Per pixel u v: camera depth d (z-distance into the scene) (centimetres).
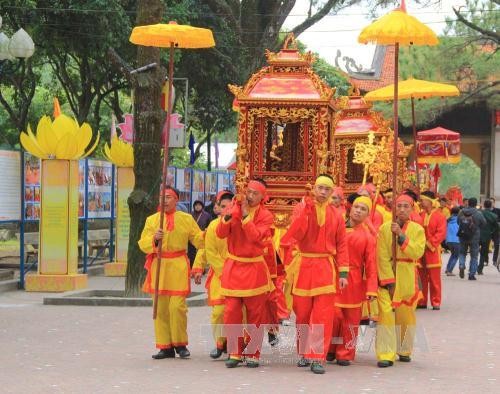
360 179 2508
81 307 1844
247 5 3766
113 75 3600
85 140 2128
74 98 3969
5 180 2103
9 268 2564
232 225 1195
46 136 2103
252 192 1198
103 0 2898
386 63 5216
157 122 1952
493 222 3092
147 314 1739
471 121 5362
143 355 1291
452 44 4375
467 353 1355
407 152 2748
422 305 1972
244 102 1692
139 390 1046
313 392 1045
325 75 5072
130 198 1942
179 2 3378
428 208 1945
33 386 1065
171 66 1348
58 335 1466
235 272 1201
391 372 1188
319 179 1182
